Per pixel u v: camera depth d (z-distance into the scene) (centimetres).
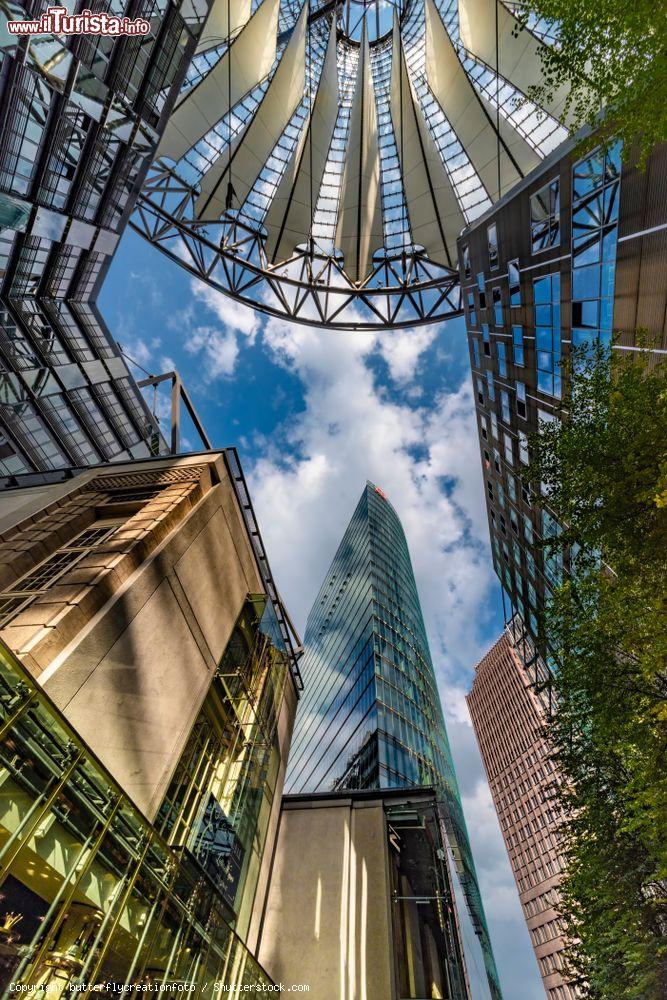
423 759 3775
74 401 3309
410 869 2264
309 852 2288
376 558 6088
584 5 823
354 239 4188
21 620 1159
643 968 1067
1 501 1933
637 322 1622
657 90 823
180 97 3244
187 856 1425
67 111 2295
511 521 3641
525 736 9031
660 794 845
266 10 3400
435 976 1898
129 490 1942
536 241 2467
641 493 859
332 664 5559
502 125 3322
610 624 951
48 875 912
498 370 3259
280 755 2495
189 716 1555
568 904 1289
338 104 4238
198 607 1731
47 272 2923
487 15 2938
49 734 973
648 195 1564
